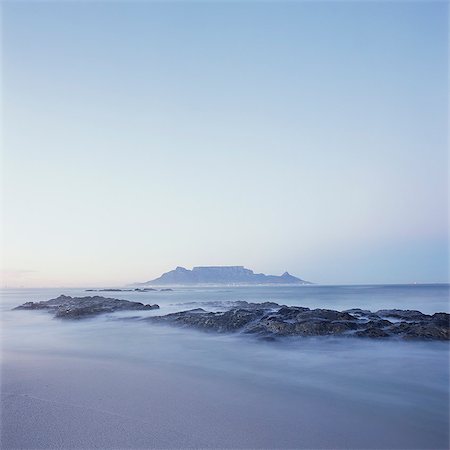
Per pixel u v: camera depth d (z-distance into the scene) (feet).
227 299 207.41
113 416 28.12
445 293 274.57
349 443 23.84
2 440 24.06
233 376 39.83
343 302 169.27
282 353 49.70
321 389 34.94
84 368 44.45
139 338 66.23
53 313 115.34
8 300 234.79
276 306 109.29
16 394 33.78
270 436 24.79
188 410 29.37
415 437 24.75
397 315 73.87
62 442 23.76
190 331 70.08
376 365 42.88
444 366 42.04
